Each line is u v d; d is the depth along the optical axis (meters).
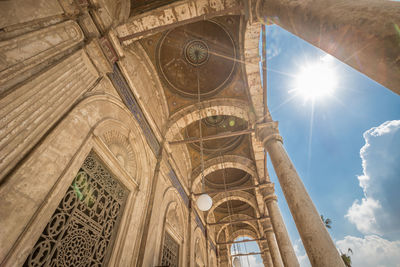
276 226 6.95
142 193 4.79
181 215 7.73
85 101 3.23
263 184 8.46
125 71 4.83
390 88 1.43
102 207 3.50
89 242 3.06
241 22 5.70
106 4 4.05
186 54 7.46
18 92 2.14
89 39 3.42
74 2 3.23
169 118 7.69
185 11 4.46
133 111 5.10
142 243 4.30
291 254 6.03
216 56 7.46
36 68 2.45
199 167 10.02
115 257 3.48
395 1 1.52
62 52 2.92
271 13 2.88
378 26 1.44
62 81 2.76
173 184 7.18
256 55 6.02
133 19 4.47
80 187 3.07
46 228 2.45
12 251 1.96
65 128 2.76
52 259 2.45
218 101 7.65
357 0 1.74
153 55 6.93
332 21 1.78
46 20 2.70
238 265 10.77
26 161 2.16
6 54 2.11
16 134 2.09
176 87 7.82
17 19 2.26
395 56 1.34
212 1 4.27
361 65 1.59
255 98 6.55
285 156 4.81
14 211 2.02
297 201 3.85
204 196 4.54
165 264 5.56
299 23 2.25
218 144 10.43
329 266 2.95
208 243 10.96
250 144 9.89
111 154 3.81
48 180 2.44
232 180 12.66
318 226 3.41
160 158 6.11
